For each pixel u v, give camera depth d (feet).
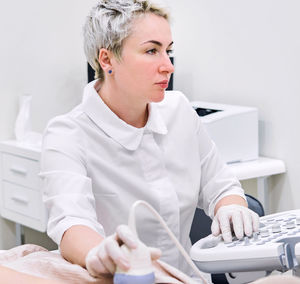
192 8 10.39
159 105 5.24
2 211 10.39
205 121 8.77
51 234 4.12
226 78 10.00
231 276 5.32
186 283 3.04
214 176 5.48
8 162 10.12
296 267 3.55
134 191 4.96
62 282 3.01
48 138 4.75
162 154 5.14
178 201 5.13
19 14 10.68
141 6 4.50
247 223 4.04
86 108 4.90
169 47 4.67
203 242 3.92
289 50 9.00
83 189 4.42
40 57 10.98
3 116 10.63
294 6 8.86
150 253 2.68
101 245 2.93
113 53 4.64
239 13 9.64
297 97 8.98
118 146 4.90
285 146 9.26
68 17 11.21
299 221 3.93
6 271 2.97
